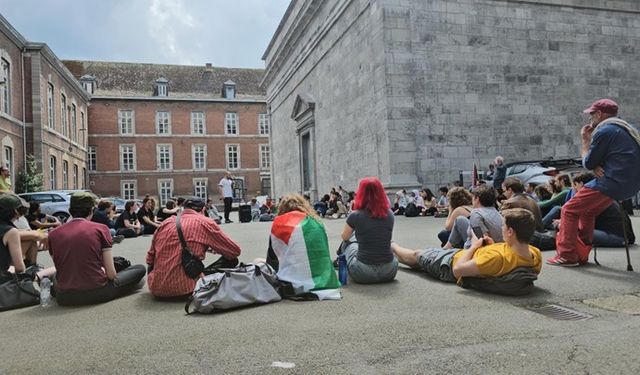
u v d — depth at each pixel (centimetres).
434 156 1795
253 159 5753
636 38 2095
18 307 525
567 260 636
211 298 470
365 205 575
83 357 358
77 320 467
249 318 446
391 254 583
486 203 579
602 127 584
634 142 573
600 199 596
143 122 5416
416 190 1667
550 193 948
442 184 1794
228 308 477
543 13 1967
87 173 4862
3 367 343
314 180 2652
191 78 5897
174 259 521
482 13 1886
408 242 929
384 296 514
